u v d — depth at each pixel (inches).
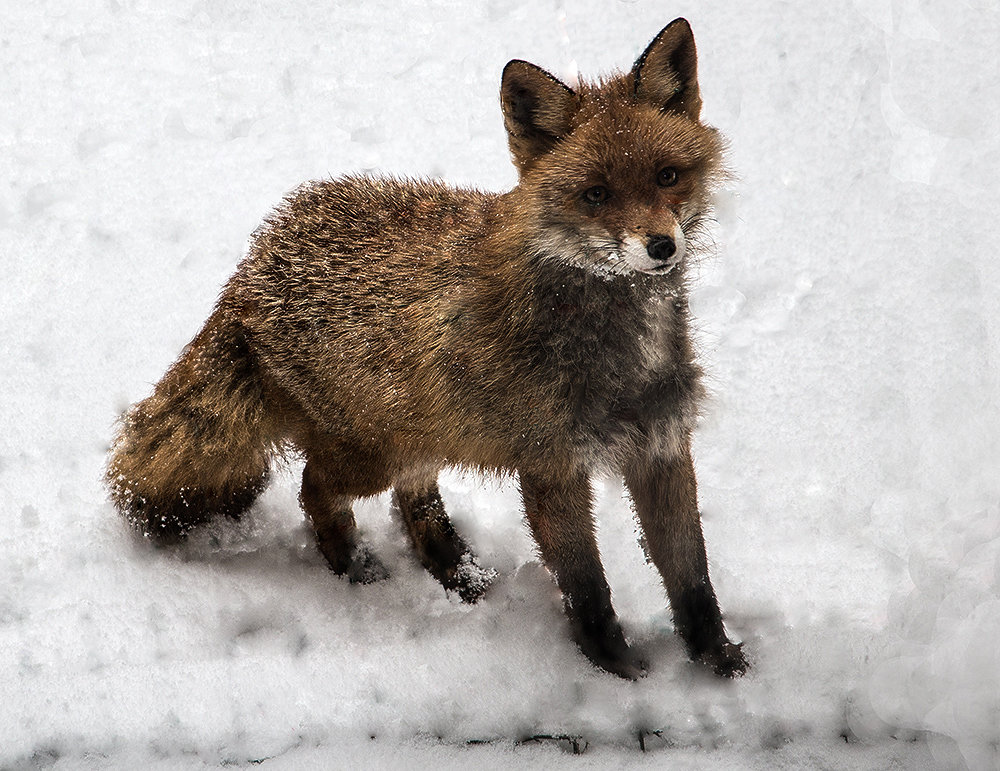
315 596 392.2
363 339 370.6
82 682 339.9
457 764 313.4
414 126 633.6
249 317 396.2
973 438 431.2
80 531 409.7
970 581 350.0
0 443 462.3
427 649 354.9
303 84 671.1
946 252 519.2
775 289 521.7
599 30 673.0
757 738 317.4
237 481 420.5
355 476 396.2
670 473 354.3
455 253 359.3
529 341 338.0
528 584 385.7
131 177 615.2
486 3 716.7
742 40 645.3
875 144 578.9
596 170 323.6
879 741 314.3
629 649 353.1
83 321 532.1
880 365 474.3
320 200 402.6
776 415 459.8
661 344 343.3
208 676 341.1
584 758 313.7
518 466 353.4
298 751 320.2
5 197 601.9
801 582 374.0
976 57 610.5
